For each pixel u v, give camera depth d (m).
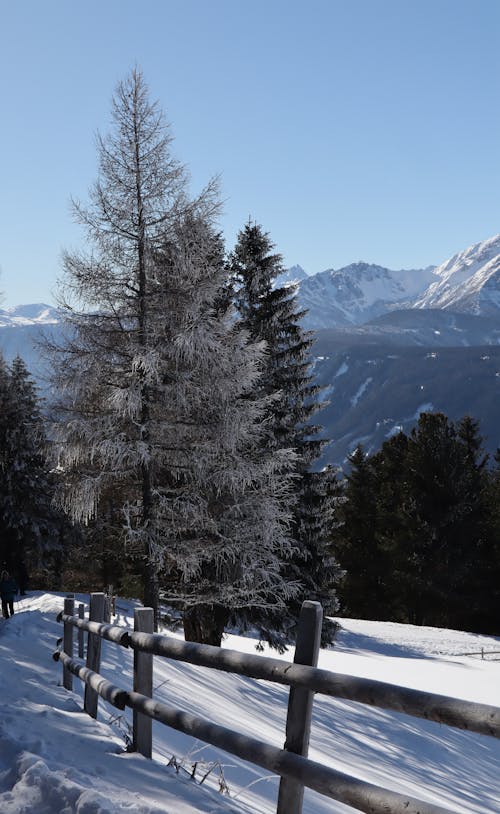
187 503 19.61
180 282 19.42
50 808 3.95
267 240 24.97
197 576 21.98
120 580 42.03
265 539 20.61
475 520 52.25
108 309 19.61
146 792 4.43
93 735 5.86
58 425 19.38
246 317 24.45
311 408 25.38
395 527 54.34
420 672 27.27
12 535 39.16
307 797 6.60
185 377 19.00
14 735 5.39
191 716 4.61
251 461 20.50
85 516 20.11
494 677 27.06
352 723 14.94
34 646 13.69
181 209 19.62
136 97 19.56
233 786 5.95
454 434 54.12
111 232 19.59
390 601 55.94
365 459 57.72
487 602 52.69
